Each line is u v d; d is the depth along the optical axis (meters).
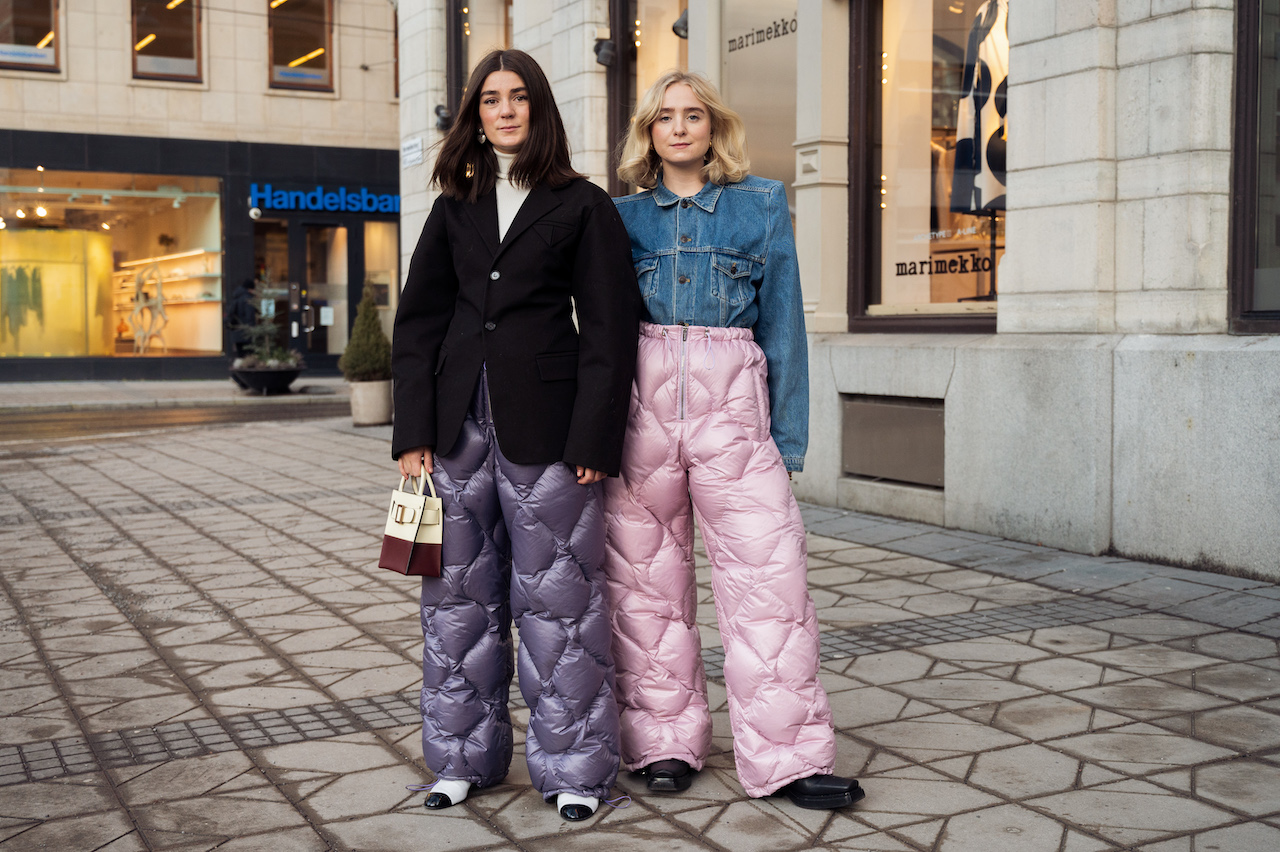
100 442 12.57
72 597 5.38
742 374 2.98
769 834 2.79
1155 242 5.57
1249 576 5.13
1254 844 2.67
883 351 6.93
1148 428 5.51
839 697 3.79
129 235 22.81
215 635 4.69
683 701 3.10
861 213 7.62
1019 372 6.04
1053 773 3.12
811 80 7.62
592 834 2.81
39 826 2.88
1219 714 3.55
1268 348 5.03
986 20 6.78
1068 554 5.76
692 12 8.89
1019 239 6.18
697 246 2.97
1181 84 5.40
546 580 2.90
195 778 3.20
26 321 22.41
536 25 10.66
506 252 2.88
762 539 2.93
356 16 23.66
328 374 24.20
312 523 7.32
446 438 2.91
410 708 3.77
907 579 5.43
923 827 2.80
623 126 9.77
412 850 2.74
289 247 23.70
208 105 22.77
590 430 2.82
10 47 21.48
